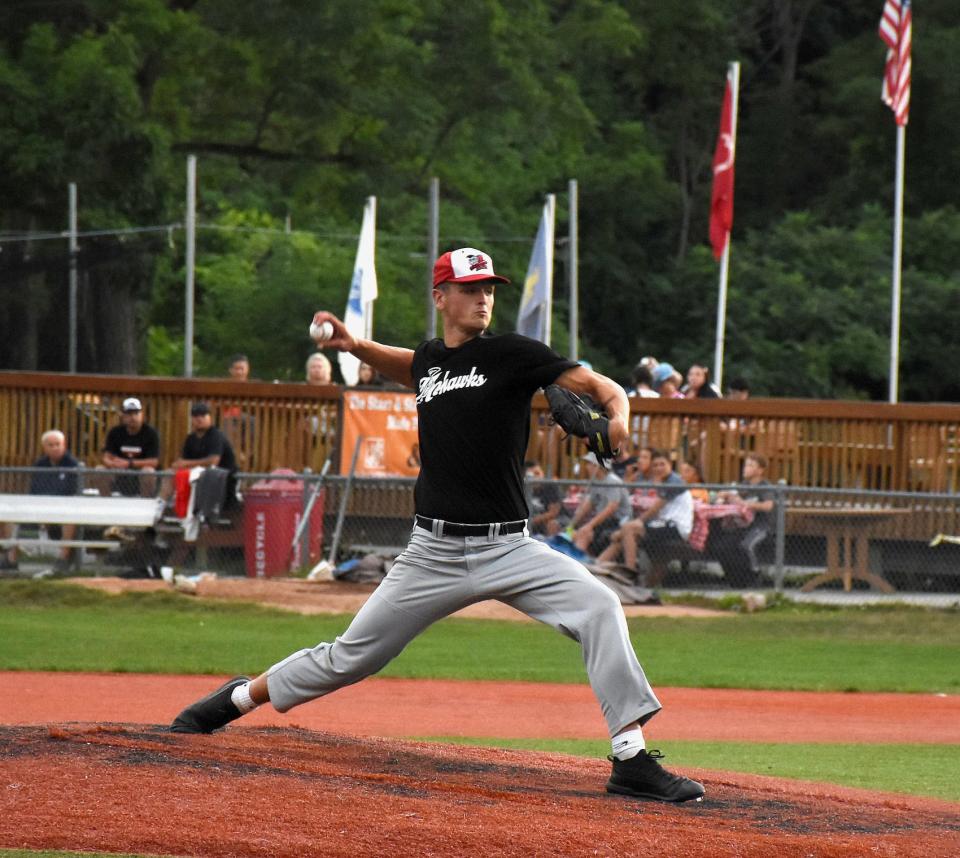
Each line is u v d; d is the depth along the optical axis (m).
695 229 199.12
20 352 114.56
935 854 19.31
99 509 59.69
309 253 143.12
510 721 37.34
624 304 187.25
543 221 79.44
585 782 23.19
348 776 21.69
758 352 167.62
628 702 21.66
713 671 46.16
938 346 171.25
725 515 58.91
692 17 197.62
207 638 49.06
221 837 18.14
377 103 146.00
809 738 36.22
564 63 188.00
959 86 182.00
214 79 143.38
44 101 116.38
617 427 20.47
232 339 141.00
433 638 52.28
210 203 155.62
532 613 22.09
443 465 21.84
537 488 60.94
